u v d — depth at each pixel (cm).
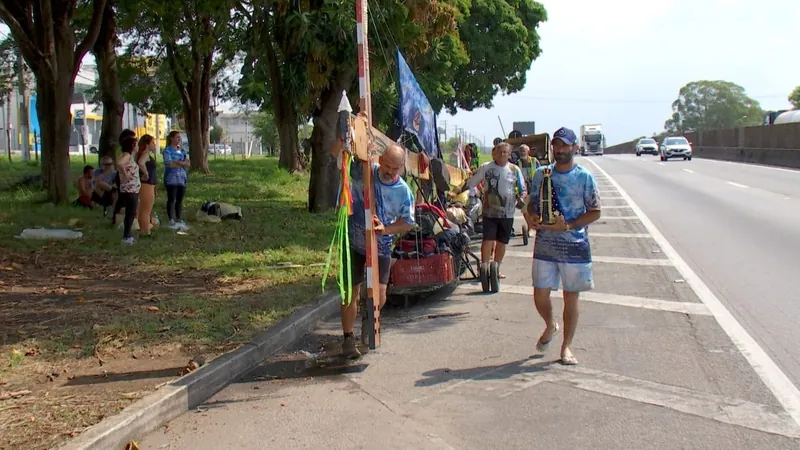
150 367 575
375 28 1304
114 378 549
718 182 2506
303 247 1155
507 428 477
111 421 457
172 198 1317
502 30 3656
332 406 525
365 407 522
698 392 529
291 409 521
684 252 1129
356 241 636
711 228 1380
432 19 1434
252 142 8531
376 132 679
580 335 692
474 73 3744
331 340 705
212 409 525
